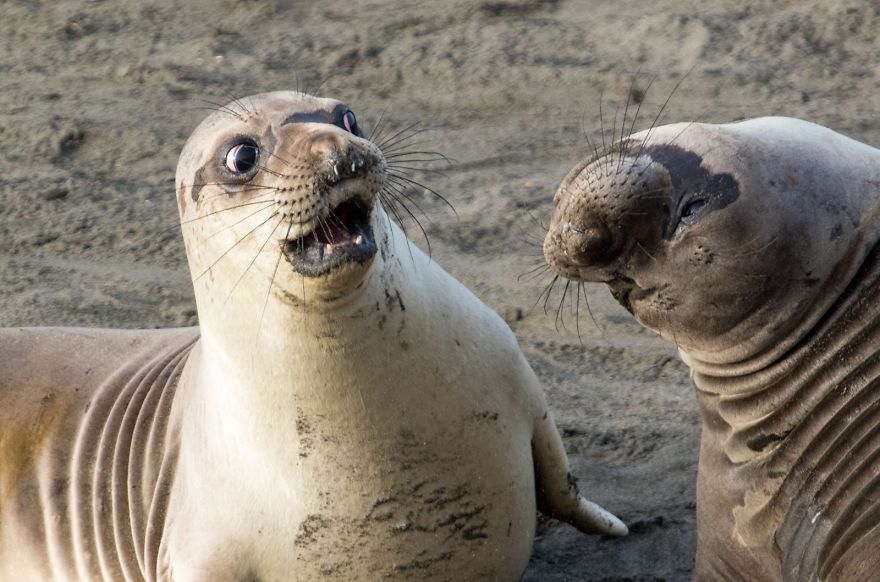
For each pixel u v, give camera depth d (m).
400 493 19.09
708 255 18.72
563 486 21.56
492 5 42.78
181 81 41.44
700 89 36.78
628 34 39.78
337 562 19.59
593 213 19.11
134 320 30.92
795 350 19.12
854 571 17.69
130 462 21.55
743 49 38.28
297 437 18.88
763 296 18.88
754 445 19.64
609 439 25.44
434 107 38.25
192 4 46.56
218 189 18.20
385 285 18.25
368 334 18.12
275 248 17.56
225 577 19.31
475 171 35.03
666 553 22.50
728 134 18.95
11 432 22.34
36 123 40.00
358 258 17.19
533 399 20.30
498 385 19.62
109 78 42.38
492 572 20.30
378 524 19.27
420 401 18.70
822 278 18.75
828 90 35.97
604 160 19.45
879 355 18.34
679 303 19.36
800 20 39.25
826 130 19.55
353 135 17.72
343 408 18.50
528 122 36.91
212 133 18.72
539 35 40.56
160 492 20.92
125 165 37.78
